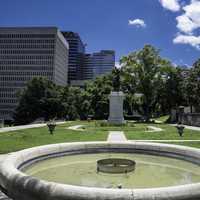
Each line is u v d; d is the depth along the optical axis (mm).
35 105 64250
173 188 4613
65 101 69812
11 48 127250
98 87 63594
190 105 49000
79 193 4445
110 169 7238
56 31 125188
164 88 52938
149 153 9750
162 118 63875
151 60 51406
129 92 54031
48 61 125062
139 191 4426
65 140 17375
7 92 127000
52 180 6613
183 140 18172
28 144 15031
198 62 45156
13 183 5277
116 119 34812
